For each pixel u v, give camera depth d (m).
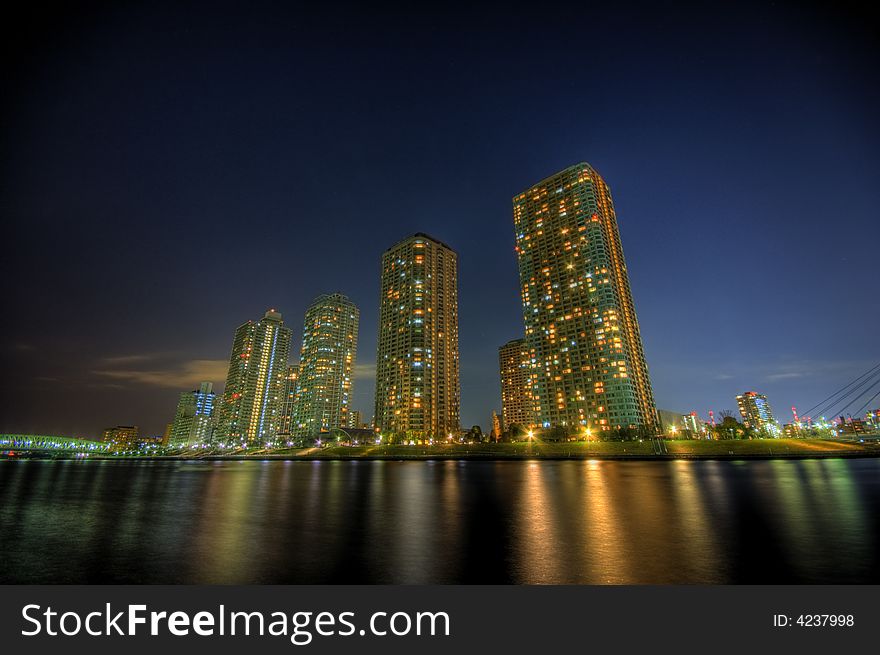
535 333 199.88
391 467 85.12
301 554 14.98
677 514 21.94
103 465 138.50
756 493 30.42
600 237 190.25
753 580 11.54
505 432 169.38
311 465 104.94
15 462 177.00
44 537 18.44
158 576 12.72
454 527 19.73
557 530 18.42
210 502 31.09
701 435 186.12
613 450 116.56
